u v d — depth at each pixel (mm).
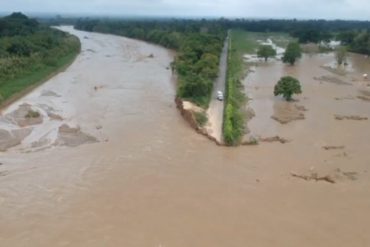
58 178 43719
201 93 70562
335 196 40688
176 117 64625
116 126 60031
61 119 62844
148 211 37656
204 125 59250
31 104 71125
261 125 61094
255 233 34656
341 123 62625
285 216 37156
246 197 40219
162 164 47281
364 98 77812
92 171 45438
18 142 53188
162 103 73000
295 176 44688
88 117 64188
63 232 34469
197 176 44438
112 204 38781
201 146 52656
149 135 56406
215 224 35812
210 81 79312
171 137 55719
